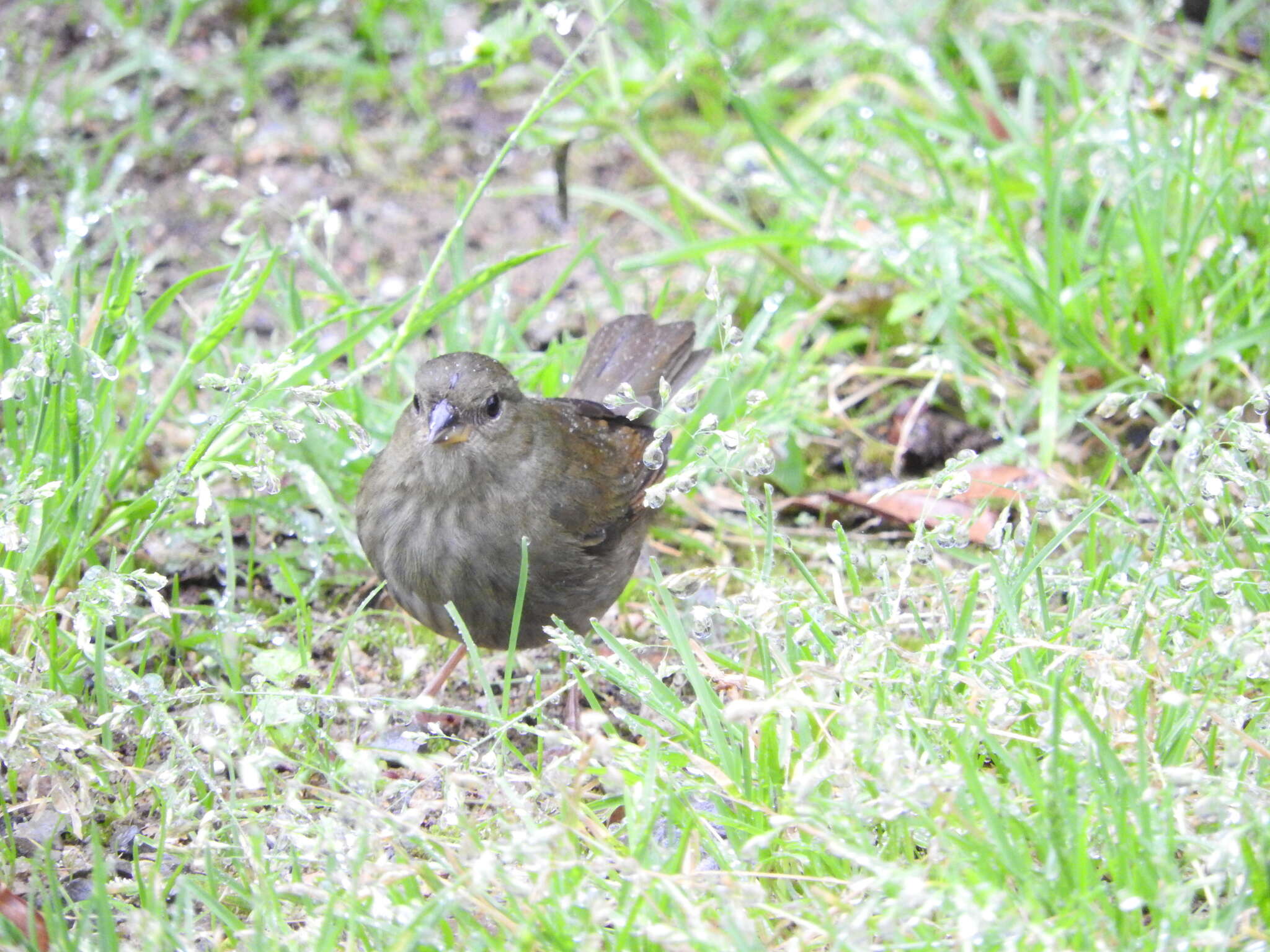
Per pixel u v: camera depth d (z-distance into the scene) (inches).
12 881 281.0
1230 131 507.8
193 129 582.9
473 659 301.6
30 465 330.3
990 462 430.6
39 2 620.4
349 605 388.2
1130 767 264.1
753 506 333.7
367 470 360.2
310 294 431.5
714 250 449.7
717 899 240.2
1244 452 316.5
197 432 424.2
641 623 389.7
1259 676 273.9
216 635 350.6
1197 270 461.1
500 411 332.2
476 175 572.7
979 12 603.5
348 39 620.7
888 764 236.4
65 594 351.6
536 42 625.6
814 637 293.3
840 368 456.1
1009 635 294.2
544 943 236.7
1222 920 231.5
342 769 283.9
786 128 532.4
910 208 514.0
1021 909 230.1
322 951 230.2
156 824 299.3
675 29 566.3
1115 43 588.7
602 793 307.3
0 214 526.3
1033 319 448.5
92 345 360.8
